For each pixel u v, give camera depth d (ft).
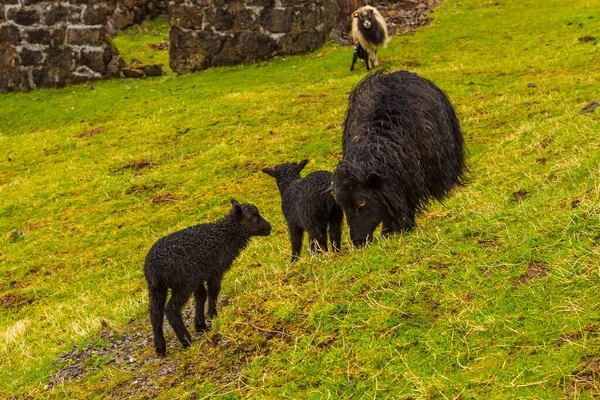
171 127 80.07
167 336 30.12
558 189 29.63
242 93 89.86
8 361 35.60
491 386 18.25
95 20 118.01
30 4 116.37
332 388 20.68
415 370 20.13
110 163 71.31
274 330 25.25
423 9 143.13
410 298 23.52
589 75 70.28
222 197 57.52
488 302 21.99
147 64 122.72
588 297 20.35
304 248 40.88
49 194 65.82
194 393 23.43
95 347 31.58
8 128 98.78
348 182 28.32
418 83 33.76
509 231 25.79
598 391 16.66
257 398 21.62
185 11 115.14
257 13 114.01
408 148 30.30
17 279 50.80
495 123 60.59
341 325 23.47
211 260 28.48
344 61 105.29
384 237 29.96
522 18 118.93
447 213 34.60
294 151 64.28
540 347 19.02
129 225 56.08
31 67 117.70
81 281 48.32
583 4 123.24
